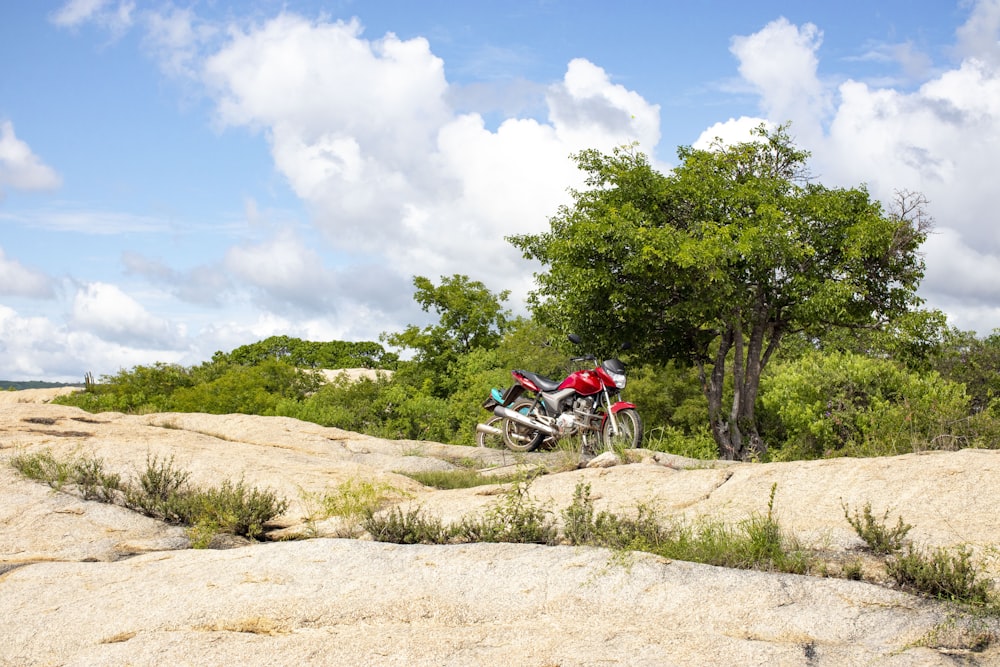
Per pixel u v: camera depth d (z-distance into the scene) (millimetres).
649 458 7406
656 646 3340
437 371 24891
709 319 14672
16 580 4504
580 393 10578
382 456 10422
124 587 4281
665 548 4520
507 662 3279
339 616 3797
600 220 15023
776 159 16234
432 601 3889
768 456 13258
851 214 14992
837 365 15297
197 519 6039
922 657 3115
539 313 16266
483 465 10016
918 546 4223
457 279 25891
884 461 5426
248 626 3762
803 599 3641
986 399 18750
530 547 4465
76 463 7242
